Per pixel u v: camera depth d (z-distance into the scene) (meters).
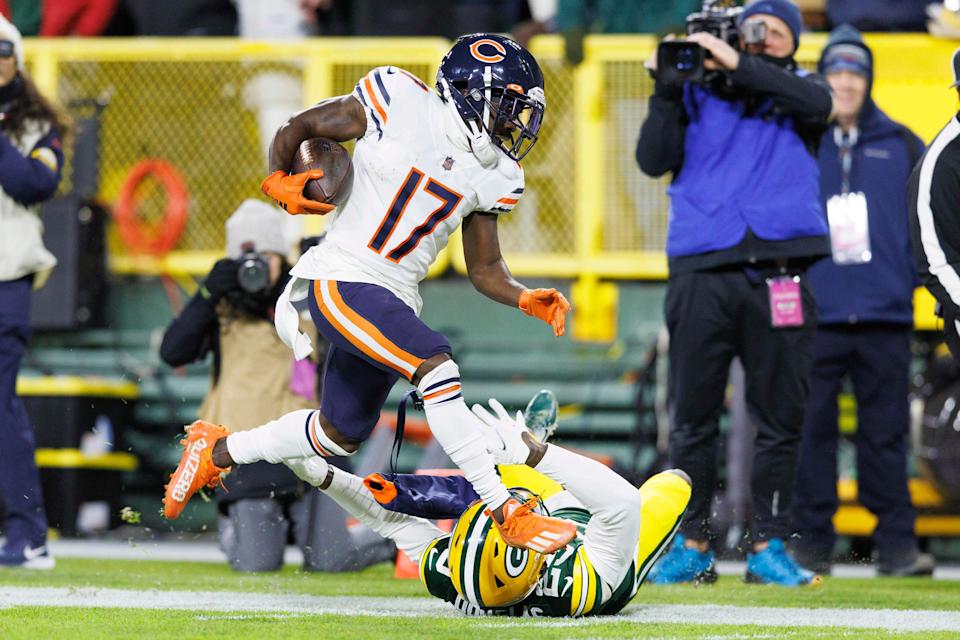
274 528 23.06
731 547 28.58
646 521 15.70
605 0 34.59
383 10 35.88
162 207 35.09
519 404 33.38
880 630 14.50
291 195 15.05
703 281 21.42
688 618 15.53
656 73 21.22
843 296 25.50
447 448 14.39
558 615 15.19
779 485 21.56
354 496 16.52
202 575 22.25
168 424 33.78
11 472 22.22
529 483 16.03
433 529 16.70
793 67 22.02
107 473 32.53
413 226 15.08
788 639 13.41
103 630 13.66
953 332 17.59
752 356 21.41
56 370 34.19
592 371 33.47
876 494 26.03
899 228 25.72
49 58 35.59
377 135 15.10
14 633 13.39
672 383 21.98
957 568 30.05
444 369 14.45
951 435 29.03
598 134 33.91
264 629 13.74
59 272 33.75
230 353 23.09
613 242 34.00
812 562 25.52
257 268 22.34
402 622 14.46
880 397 25.86
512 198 15.38
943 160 17.44
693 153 21.72
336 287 15.01
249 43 35.12
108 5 36.47
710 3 21.55
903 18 33.09
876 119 26.11
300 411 16.02
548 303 15.27
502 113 15.02
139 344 34.56
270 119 35.03
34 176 21.88
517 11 36.56
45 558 22.61
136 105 35.56
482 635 13.20
